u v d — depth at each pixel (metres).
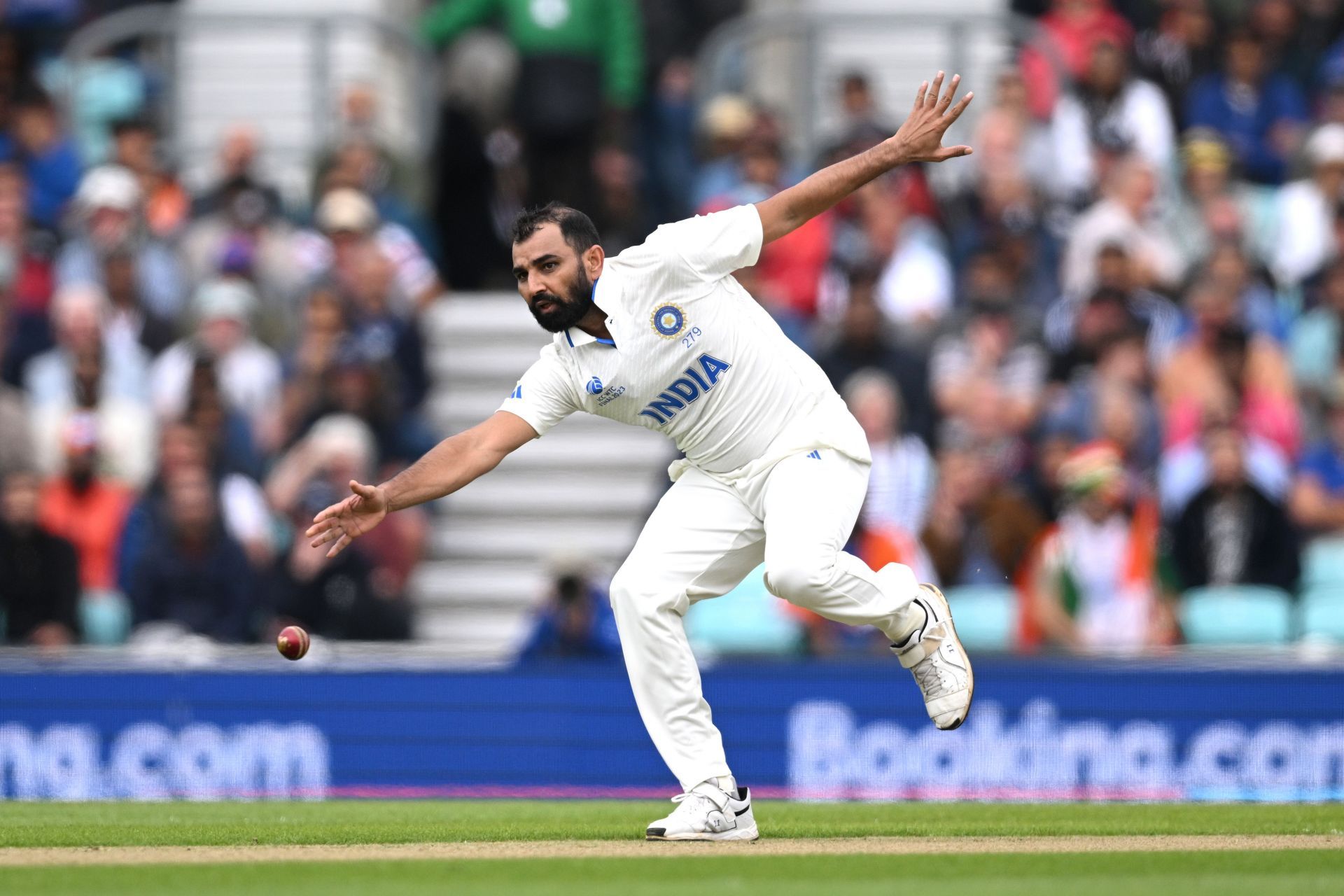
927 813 26.88
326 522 20.00
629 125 47.34
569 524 41.31
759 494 20.41
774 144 41.84
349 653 33.62
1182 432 38.00
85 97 46.31
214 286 40.81
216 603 35.91
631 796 32.59
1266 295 41.06
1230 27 46.31
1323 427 39.81
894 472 36.22
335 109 45.09
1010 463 37.31
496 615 39.84
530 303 20.03
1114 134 43.31
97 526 37.72
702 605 36.22
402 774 33.16
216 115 47.44
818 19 44.72
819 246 40.84
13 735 33.31
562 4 43.78
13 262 41.59
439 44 46.12
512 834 22.20
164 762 33.25
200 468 36.50
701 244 19.94
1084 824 24.25
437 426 43.00
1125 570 34.88
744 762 32.69
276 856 19.67
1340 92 44.84
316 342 39.22
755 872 18.09
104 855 19.91
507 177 48.00
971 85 44.88
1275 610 35.34
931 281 40.72
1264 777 32.03
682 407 20.28
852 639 35.41
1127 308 38.78
